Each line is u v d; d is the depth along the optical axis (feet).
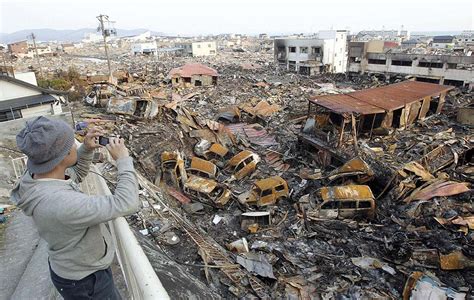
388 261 37.81
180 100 120.37
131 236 7.25
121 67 241.96
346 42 216.54
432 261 35.81
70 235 5.60
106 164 32.19
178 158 59.93
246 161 66.64
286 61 224.33
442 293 30.60
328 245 41.65
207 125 82.79
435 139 66.95
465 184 47.62
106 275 6.77
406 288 32.04
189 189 54.85
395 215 45.37
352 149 60.70
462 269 34.30
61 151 5.58
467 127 79.46
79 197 5.54
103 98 85.51
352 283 33.86
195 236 36.94
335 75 192.75
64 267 5.93
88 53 434.71
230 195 54.85
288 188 56.70
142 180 48.34
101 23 142.72
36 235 16.03
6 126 38.81
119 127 69.21
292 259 38.17
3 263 13.62
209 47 362.53
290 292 31.94
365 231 43.70
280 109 112.27
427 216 42.34
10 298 10.91
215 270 32.01
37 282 11.48
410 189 49.03
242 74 202.18
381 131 70.44
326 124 70.28
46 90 71.72
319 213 46.83
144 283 5.43
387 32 526.57
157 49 376.27
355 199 46.55
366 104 69.56
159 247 32.35
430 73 148.46
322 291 32.27
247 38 643.45
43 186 5.64
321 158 64.75
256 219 47.91
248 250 40.45
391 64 163.43
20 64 244.63
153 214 38.19
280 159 72.79
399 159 58.08
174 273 23.89
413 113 77.82
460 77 138.82
